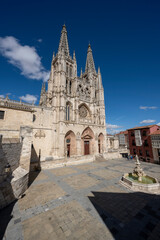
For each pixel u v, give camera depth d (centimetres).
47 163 2619
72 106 4634
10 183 1170
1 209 1023
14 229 789
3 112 2420
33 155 3556
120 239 698
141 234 736
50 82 5297
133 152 4481
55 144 3872
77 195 1288
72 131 4231
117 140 6266
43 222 856
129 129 4703
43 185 1593
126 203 1114
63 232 760
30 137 1756
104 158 4009
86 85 5575
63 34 5819
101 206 1064
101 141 5434
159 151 3547
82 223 841
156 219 876
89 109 5375
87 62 6950
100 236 722
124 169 2536
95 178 1892
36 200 1181
